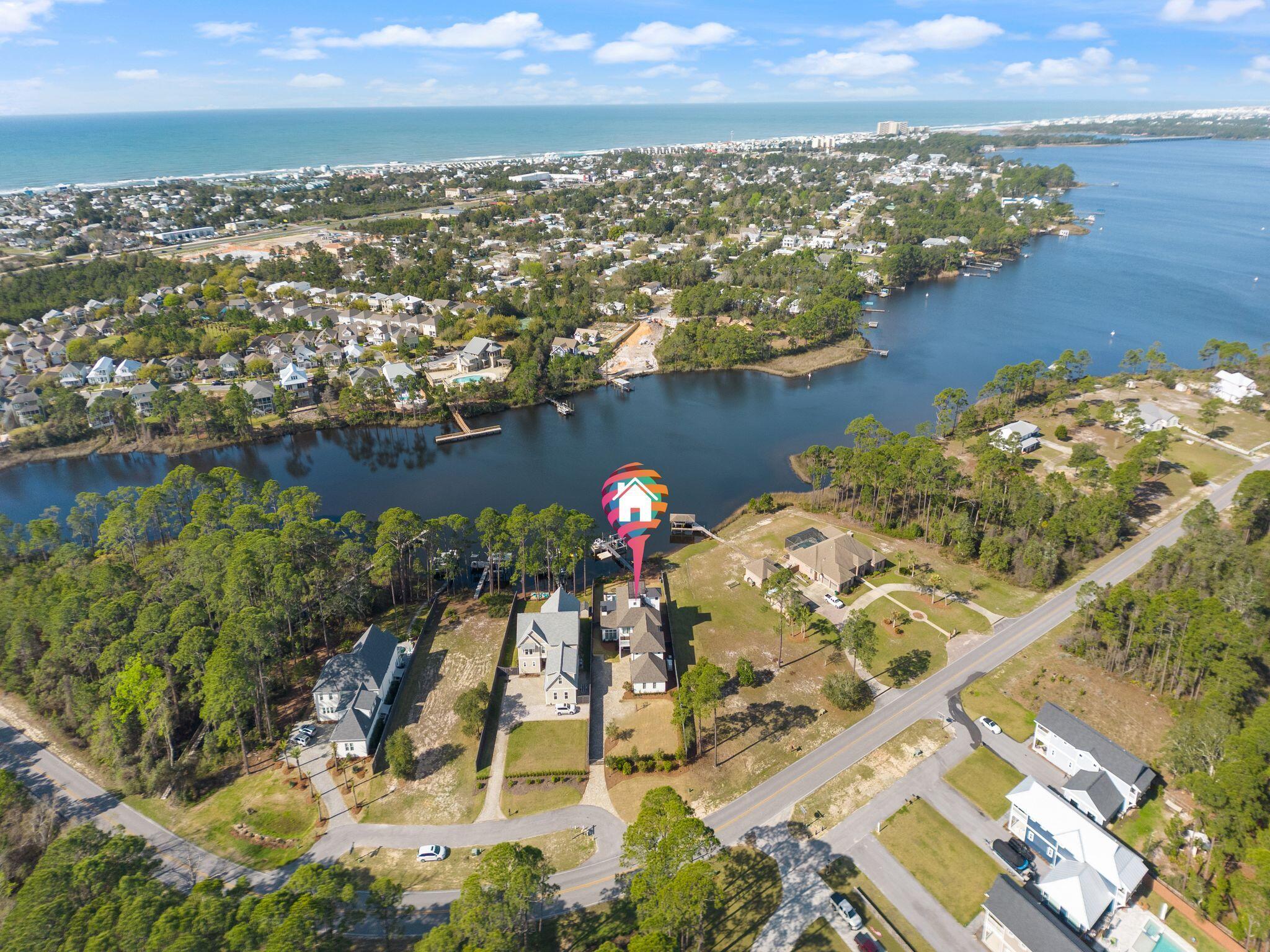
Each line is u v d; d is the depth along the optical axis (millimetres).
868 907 79812
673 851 72250
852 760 100500
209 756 102500
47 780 101375
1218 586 122812
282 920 66625
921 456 157125
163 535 162250
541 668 120000
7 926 68875
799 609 124312
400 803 95312
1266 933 70500
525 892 70188
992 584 140375
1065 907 76750
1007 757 100500
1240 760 82812
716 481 193625
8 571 141750
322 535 134375
